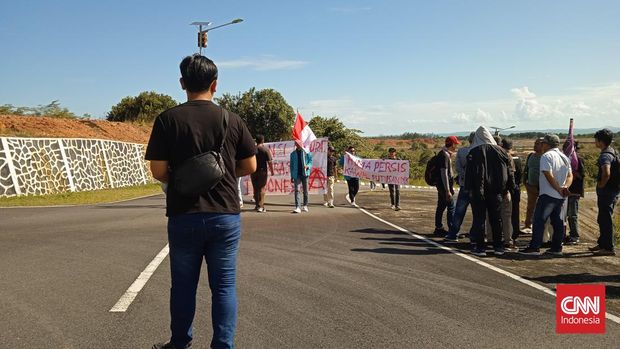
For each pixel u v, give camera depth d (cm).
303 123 1362
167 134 325
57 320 451
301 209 1355
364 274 638
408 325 452
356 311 489
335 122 4212
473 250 805
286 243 854
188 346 350
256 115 5378
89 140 2272
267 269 658
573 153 879
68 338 408
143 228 1008
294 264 690
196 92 340
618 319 480
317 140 1484
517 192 888
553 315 486
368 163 1509
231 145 339
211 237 328
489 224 867
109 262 691
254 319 461
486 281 612
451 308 503
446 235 948
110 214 1244
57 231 966
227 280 335
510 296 549
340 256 750
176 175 320
